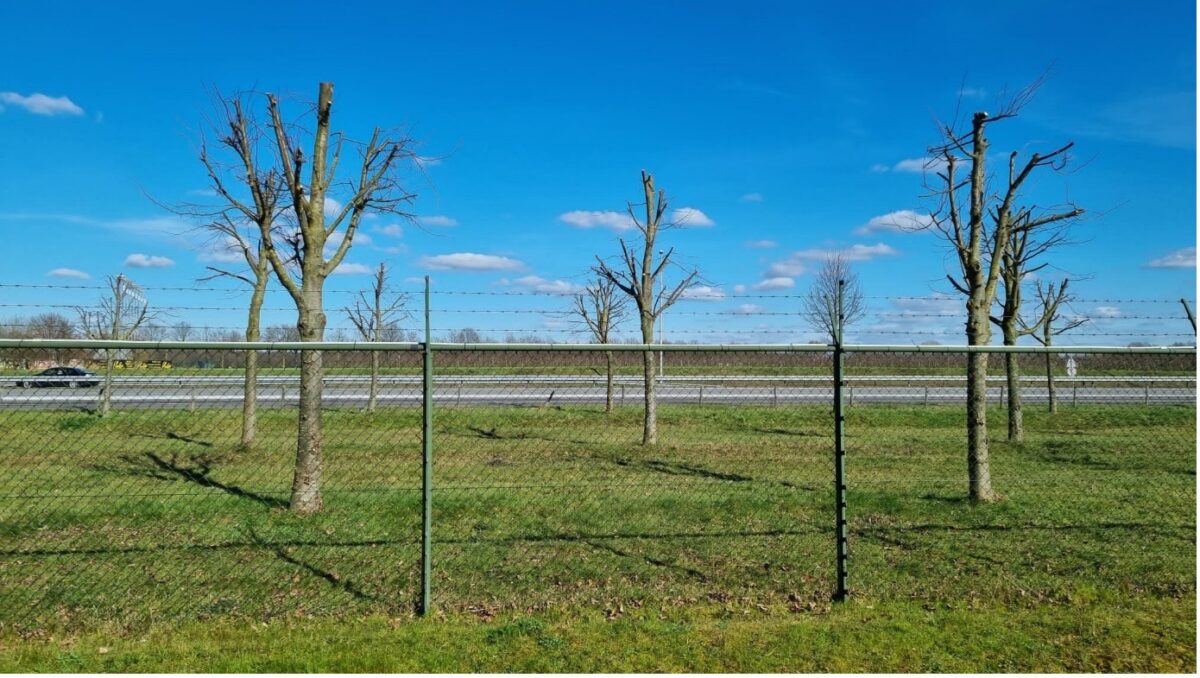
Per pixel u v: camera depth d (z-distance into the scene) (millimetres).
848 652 5047
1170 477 11023
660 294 16578
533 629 5359
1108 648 5105
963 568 6797
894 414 18328
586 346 5809
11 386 11125
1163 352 6336
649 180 15383
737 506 8977
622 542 7574
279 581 6445
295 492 8672
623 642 5195
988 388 23188
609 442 13445
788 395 18938
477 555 7133
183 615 5703
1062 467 11977
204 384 12008
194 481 10516
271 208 10289
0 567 6738
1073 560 6992
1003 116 9586
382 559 7020
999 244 9961
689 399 18734
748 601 6000
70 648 5070
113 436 13367
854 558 7090
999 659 4945
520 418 14578
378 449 11633
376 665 4832
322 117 9414
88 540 7594
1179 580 6402
